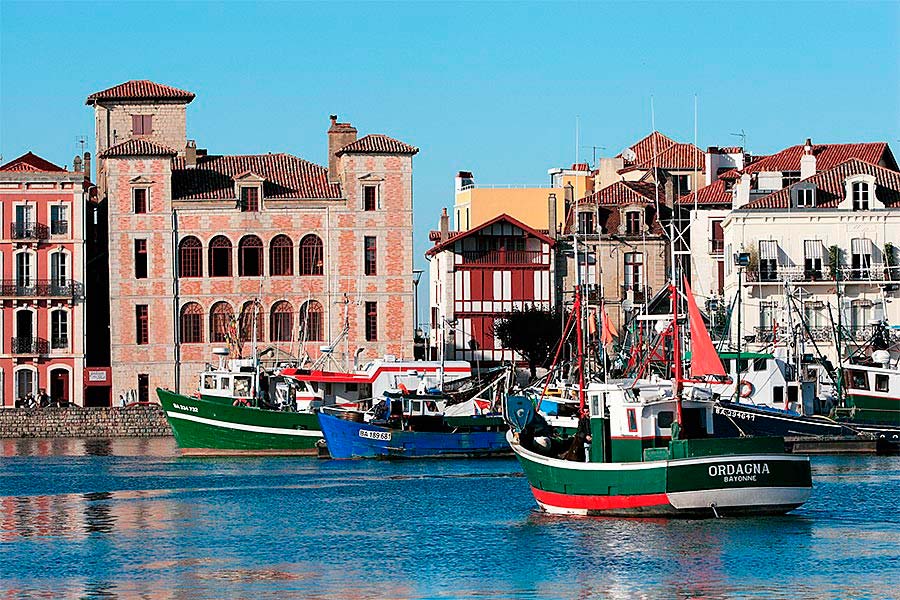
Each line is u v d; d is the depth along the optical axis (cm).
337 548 7362
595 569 6712
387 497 9094
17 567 6969
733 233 14800
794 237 14725
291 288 15338
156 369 15200
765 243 14712
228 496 9275
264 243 15325
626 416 7694
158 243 15212
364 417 11625
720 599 6219
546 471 7906
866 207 14800
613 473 7619
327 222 15362
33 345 15138
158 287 15212
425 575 6700
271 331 15325
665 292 13112
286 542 7562
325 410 11731
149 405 14475
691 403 7731
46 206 15162
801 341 12500
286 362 14362
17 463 11438
